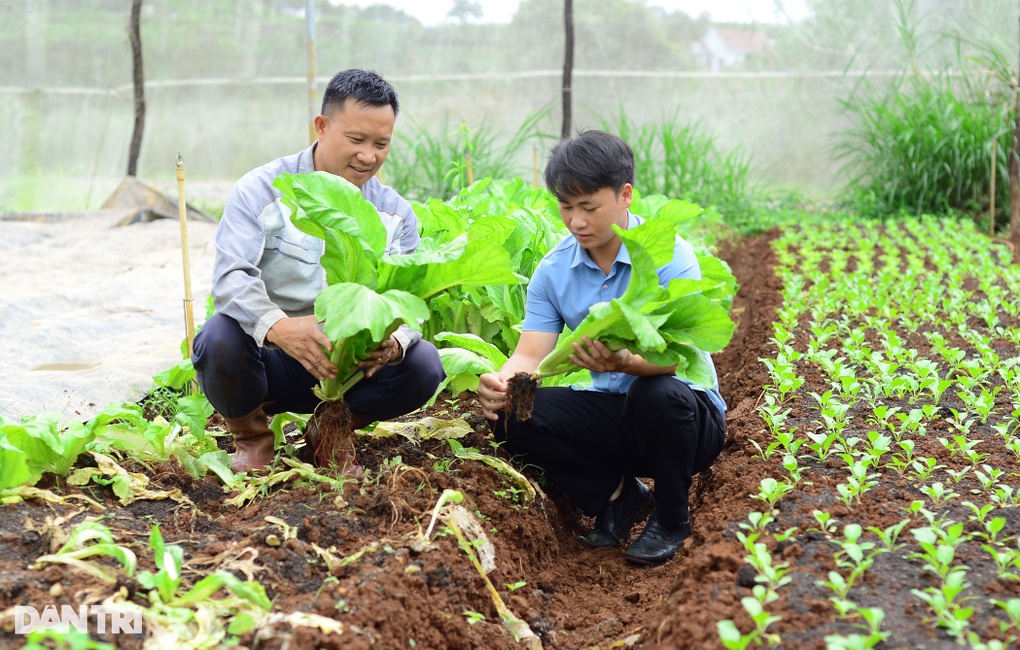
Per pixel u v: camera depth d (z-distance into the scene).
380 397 3.37
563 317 3.53
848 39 12.32
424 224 4.95
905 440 3.70
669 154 11.02
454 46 13.11
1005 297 6.46
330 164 3.34
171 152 13.34
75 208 13.03
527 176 12.95
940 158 10.59
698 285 2.96
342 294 2.78
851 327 5.68
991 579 2.56
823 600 2.46
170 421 4.29
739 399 4.72
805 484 3.23
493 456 3.61
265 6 13.21
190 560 2.64
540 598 3.08
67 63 13.02
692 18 12.77
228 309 3.17
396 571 2.63
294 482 3.22
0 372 4.98
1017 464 3.44
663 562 3.36
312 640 2.25
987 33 11.70
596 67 12.96
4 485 2.81
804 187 12.71
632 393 3.28
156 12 13.05
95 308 6.52
